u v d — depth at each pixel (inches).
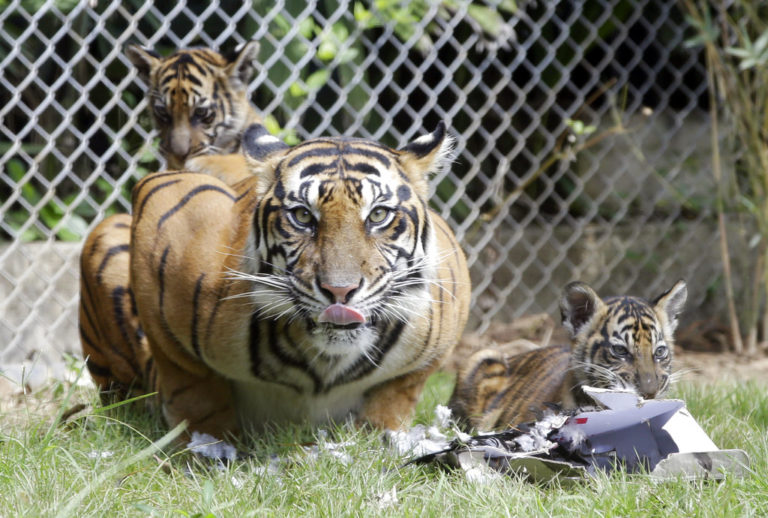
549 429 286.4
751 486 254.2
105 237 372.2
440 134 300.0
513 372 410.3
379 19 541.0
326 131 619.8
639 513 239.8
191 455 300.7
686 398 387.2
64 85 613.9
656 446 280.4
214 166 410.3
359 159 282.4
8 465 265.4
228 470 276.1
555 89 593.9
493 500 248.8
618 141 681.0
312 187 275.4
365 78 612.7
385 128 543.8
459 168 687.7
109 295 362.6
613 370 357.4
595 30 603.2
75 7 526.0
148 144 535.8
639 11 611.5
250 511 235.1
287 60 531.8
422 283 295.6
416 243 288.8
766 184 587.2
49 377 458.0
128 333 361.4
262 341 293.9
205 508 237.6
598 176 684.1
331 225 273.4
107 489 253.9
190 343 300.5
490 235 585.3
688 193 676.1
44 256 534.6
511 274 622.5
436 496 249.4
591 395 289.3
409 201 287.1
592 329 371.6
